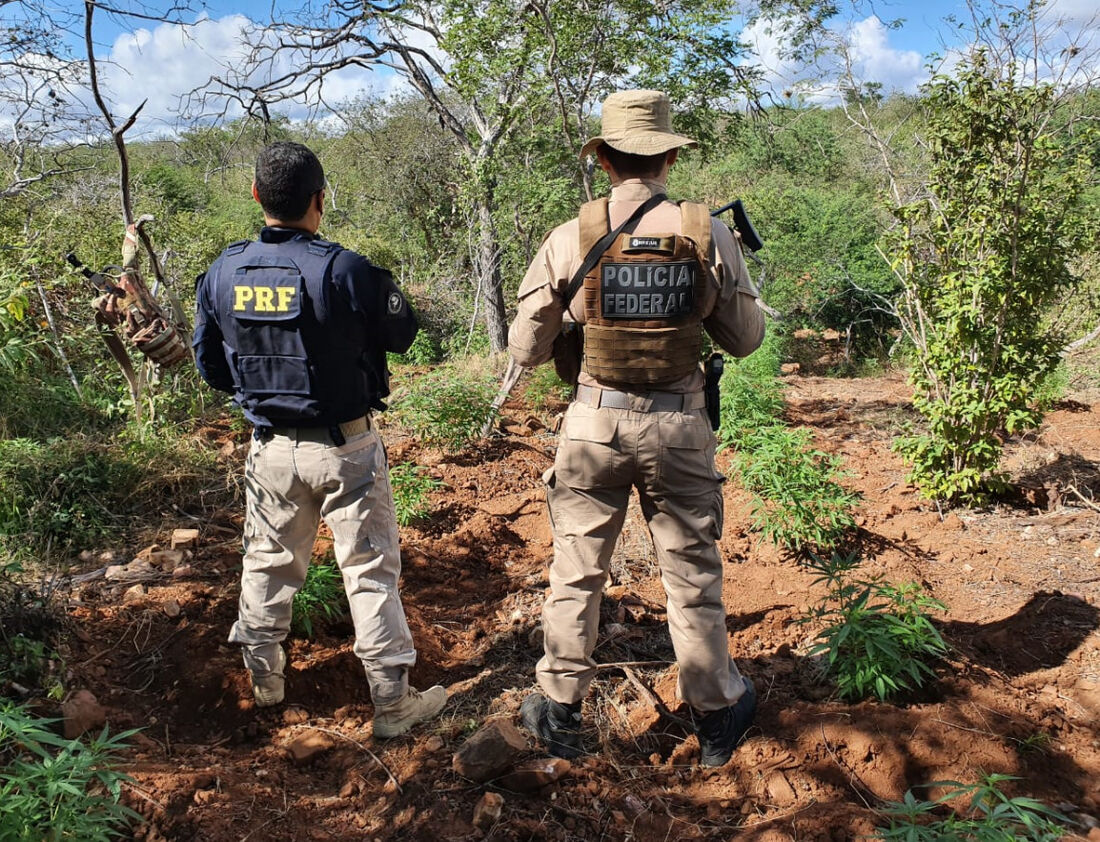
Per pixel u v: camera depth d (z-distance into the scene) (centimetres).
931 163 501
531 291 256
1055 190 473
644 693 304
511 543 466
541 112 1025
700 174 1884
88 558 408
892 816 236
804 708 286
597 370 251
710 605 264
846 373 1410
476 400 633
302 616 324
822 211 1648
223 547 414
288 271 255
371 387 277
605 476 258
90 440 515
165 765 257
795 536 423
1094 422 684
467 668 337
